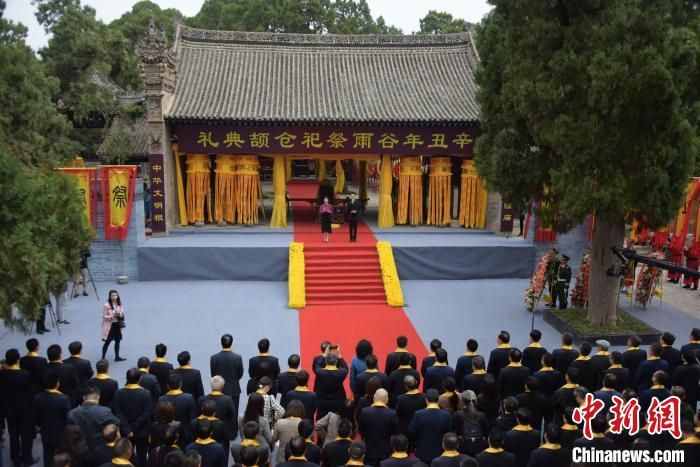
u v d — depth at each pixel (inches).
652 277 790.5
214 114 1002.7
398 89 1120.2
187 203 1082.7
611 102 573.3
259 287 882.1
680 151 592.7
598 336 662.5
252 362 434.6
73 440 309.0
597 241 688.4
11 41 428.8
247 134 1035.3
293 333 695.1
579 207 601.0
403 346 442.9
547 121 618.5
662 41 567.5
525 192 689.6
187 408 357.1
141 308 775.7
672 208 611.5
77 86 1453.0
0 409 393.7
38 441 446.0
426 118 1022.4
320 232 1046.4
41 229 382.0
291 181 1823.3
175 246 906.7
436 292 872.9
